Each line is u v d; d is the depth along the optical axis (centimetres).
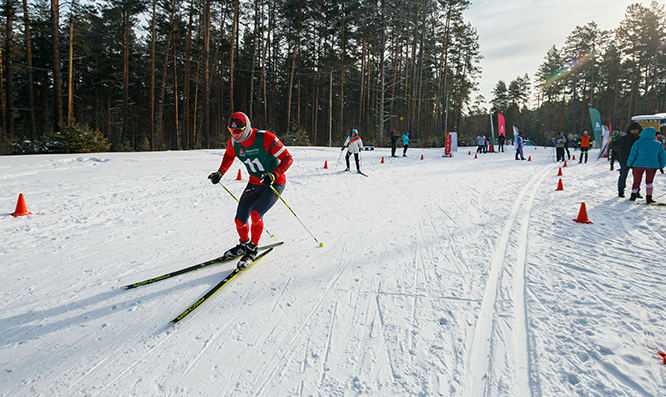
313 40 4006
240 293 321
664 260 397
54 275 350
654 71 4944
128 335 254
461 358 229
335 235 500
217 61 3847
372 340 249
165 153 1741
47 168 1097
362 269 378
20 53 2731
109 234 487
